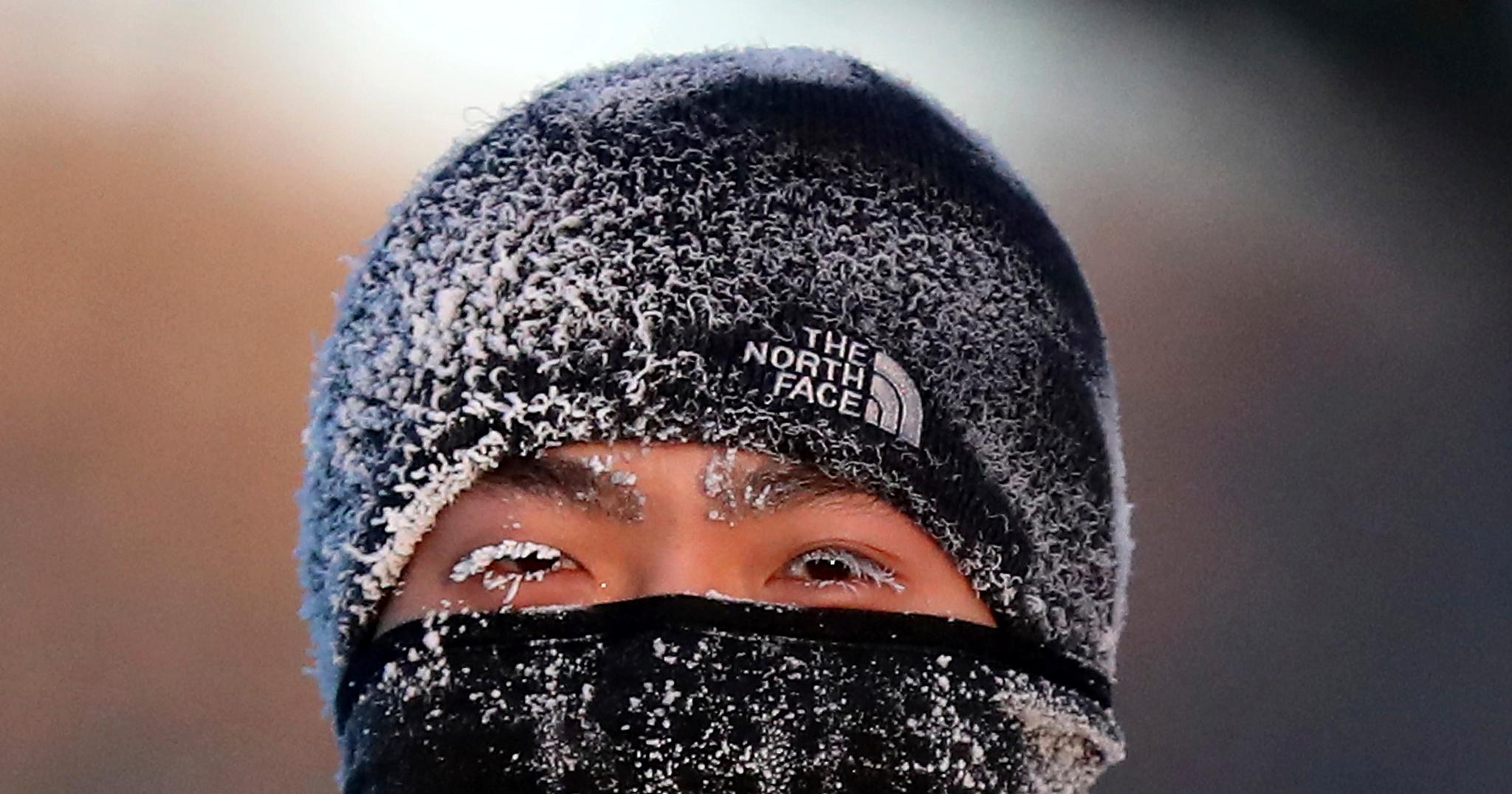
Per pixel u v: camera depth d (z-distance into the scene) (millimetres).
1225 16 12414
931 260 4215
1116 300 11523
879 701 4043
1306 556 10969
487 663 4035
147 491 10594
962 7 11867
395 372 4137
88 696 10047
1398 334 11797
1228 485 11242
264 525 10703
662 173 4086
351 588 4211
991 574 4184
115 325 11008
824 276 4039
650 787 3930
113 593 10305
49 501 10484
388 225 4555
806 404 3924
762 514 3986
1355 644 10820
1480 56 12547
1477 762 10594
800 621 4039
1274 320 11648
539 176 4152
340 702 4363
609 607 4023
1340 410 11453
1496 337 11820
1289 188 11977
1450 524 11312
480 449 3959
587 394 3891
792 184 4125
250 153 11367
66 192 10992
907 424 4031
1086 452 4527
